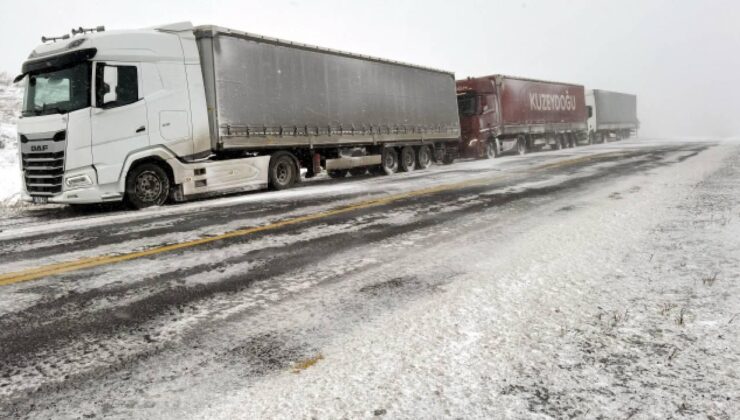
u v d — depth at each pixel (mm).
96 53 8500
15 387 2283
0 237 6375
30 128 8555
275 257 4699
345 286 3713
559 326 2807
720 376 2193
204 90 10125
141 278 4070
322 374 2320
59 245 5602
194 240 5586
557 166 14234
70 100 8461
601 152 21188
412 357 2467
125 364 2492
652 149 21969
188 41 9930
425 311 3115
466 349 2539
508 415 1935
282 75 11656
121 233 6219
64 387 2271
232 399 2121
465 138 21438
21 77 9031
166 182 9508
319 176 16672
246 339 2762
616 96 38281
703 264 3971
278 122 11531
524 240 5066
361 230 5957
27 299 3592
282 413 1995
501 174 12617
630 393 2074
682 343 2541
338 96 13328
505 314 3018
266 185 11438
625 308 3059
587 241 4902
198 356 2562
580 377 2223
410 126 16328
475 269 4066
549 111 27047
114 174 8727
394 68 15586
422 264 4293
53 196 8383
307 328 2898
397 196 9102
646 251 4438
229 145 10391
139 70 9078
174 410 2047
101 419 1998
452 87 19062
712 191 8047
